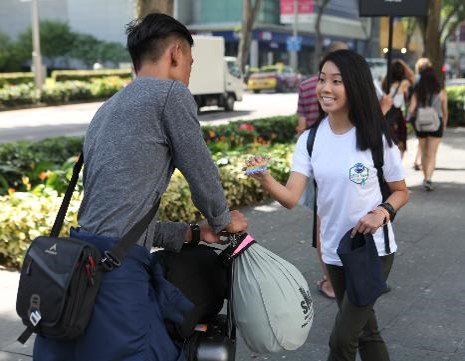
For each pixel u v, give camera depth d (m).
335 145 2.94
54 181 6.95
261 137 11.78
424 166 9.05
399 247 6.21
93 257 2.09
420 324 4.39
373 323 3.06
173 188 6.91
